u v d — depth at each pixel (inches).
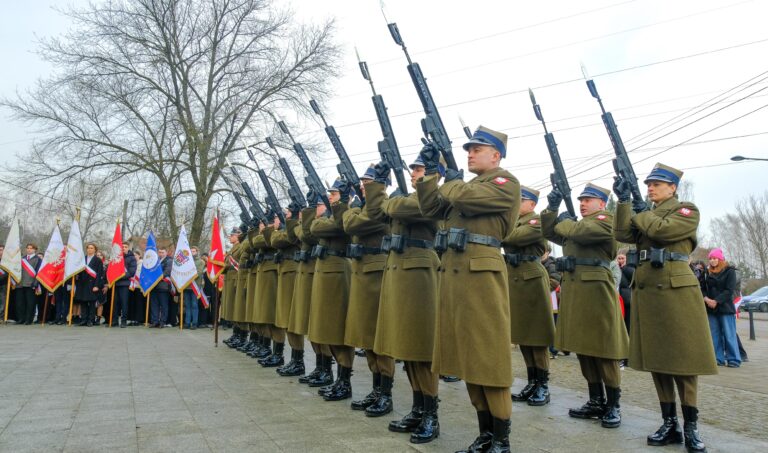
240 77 846.5
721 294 374.6
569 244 228.2
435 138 177.5
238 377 271.4
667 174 195.5
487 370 150.3
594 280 216.1
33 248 585.9
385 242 203.5
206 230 1037.2
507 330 155.8
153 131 881.5
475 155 169.0
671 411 181.5
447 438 174.7
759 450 172.6
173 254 585.6
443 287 163.9
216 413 195.9
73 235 552.7
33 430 169.5
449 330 160.7
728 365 371.2
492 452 150.9
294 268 294.0
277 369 292.4
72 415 188.4
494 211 159.8
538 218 246.8
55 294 577.9
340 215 231.8
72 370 277.0
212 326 590.6
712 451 171.5
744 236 2300.7
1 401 207.5
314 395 234.4
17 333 467.2
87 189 908.6
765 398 255.0
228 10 837.2
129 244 589.3
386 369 205.9
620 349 207.2
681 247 186.5
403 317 185.2
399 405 223.3
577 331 214.2
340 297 234.2
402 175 198.2
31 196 1005.8
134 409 198.7
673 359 177.0
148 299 564.1
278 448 157.2
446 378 286.2
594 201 230.2
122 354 341.1
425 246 194.2
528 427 195.3
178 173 849.5
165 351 363.9
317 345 257.8
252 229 343.0
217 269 473.4
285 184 829.2
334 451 156.2
